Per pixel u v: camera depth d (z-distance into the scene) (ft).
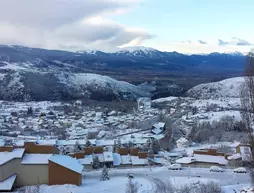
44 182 303.48
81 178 306.35
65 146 461.37
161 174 341.41
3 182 282.56
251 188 244.42
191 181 301.63
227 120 647.97
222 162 386.93
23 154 313.32
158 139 525.34
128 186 273.33
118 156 409.69
